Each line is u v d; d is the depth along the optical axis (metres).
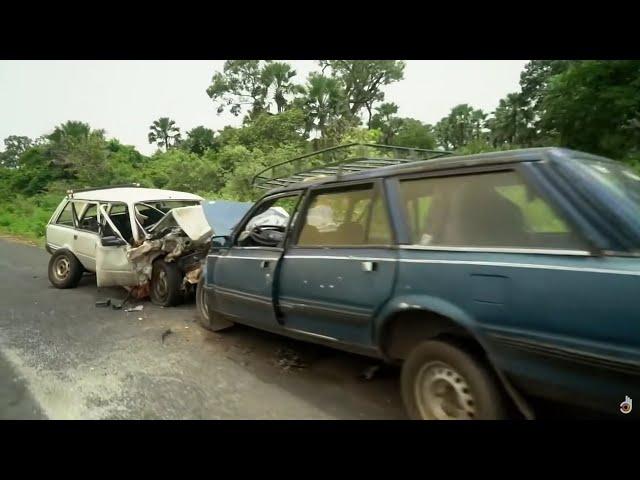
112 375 3.84
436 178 2.71
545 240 2.12
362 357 4.12
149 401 3.32
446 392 2.50
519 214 2.27
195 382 3.67
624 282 1.79
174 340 4.80
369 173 3.12
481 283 2.27
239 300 4.21
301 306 3.42
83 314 5.96
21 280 8.56
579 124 12.79
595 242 1.94
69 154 29.92
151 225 7.29
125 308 6.26
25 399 3.38
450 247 2.50
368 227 3.04
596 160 2.50
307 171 4.47
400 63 42.72
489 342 2.22
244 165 20.59
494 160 2.43
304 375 3.78
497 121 42.88
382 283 2.78
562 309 1.96
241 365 4.04
